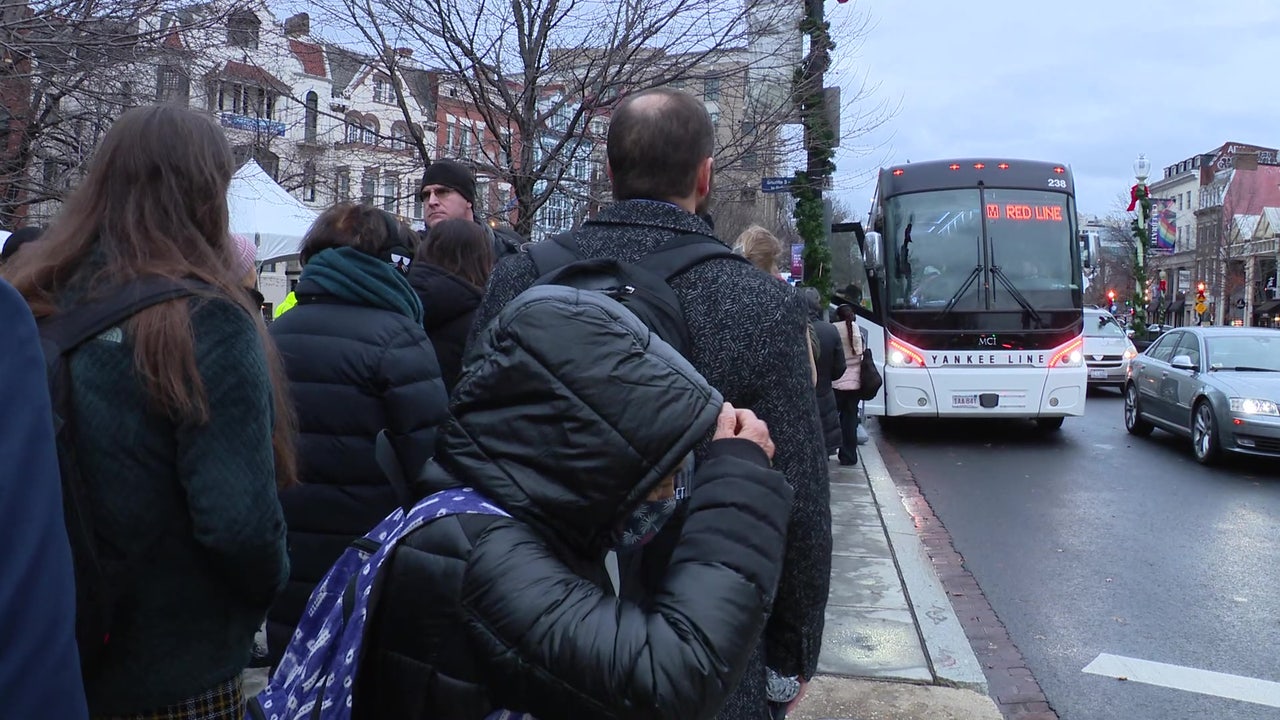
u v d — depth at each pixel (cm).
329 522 292
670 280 181
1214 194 7906
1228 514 846
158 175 188
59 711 108
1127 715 429
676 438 137
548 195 899
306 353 292
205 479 175
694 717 129
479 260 378
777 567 142
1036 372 1245
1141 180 3791
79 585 167
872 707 411
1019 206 1274
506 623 131
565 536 141
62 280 185
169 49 829
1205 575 651
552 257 196
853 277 1431
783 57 947
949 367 1252
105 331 175
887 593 569
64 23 751
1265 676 474
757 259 501
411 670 137
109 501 172
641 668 127
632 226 192
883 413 1273
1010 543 741
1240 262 7100
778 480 147
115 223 185
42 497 109
